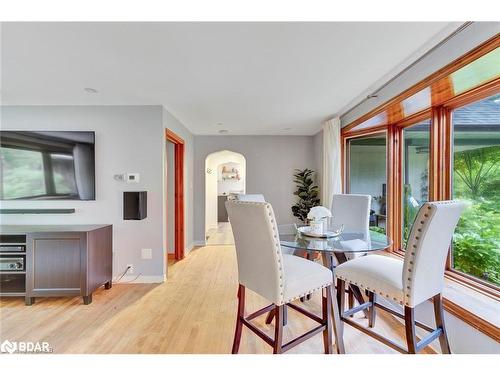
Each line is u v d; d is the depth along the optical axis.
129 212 3.07
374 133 3.36
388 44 1.81
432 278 1.54
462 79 1.77
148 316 2.35
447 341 1.62
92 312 2.43
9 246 2.56
